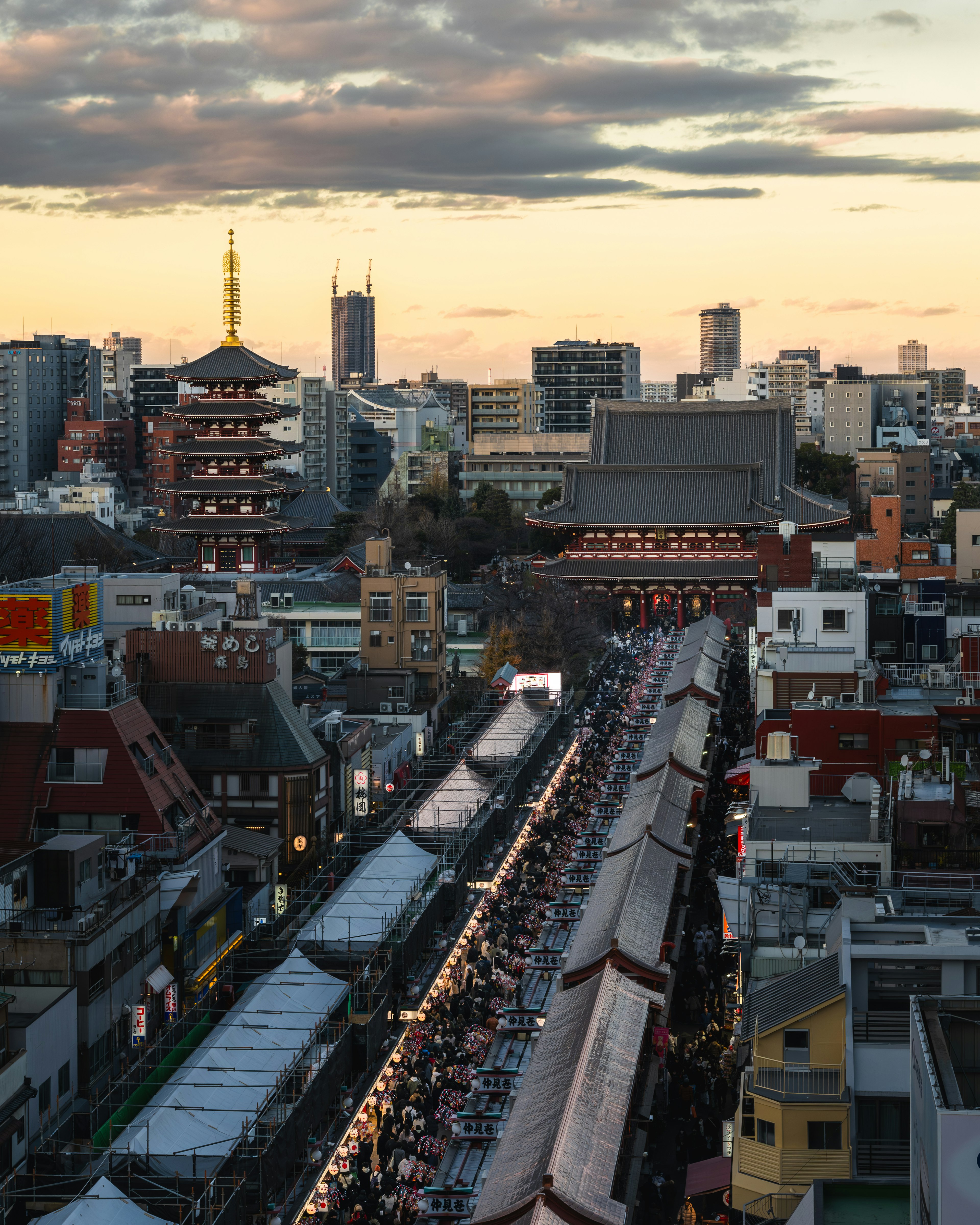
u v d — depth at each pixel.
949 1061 34.59
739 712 155.50
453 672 172.88
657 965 76.06
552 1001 75.31
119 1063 70.69
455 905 95.75
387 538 162.25
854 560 150.75
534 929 95.12
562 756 145.12
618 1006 69.25
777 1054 52.25
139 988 75.44
